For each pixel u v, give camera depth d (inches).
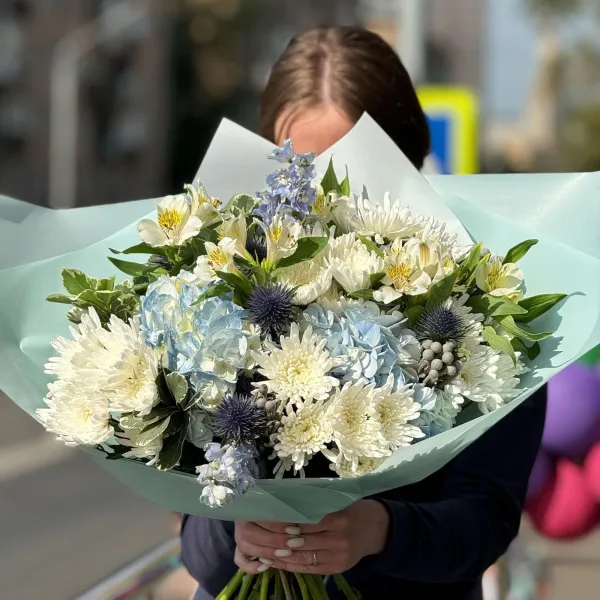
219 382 66.2
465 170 299.3
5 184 1530.5
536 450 86.4
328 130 93.0
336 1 1651.1
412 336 70.5
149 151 1568.7
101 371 67.6
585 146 1203.9
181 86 1565.0
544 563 199.5
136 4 1480.1
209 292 68.4
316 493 67.3
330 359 66.4
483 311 74.6
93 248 84.4
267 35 1571.1
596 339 72.2
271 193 72.2
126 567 102.5
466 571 81.7
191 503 70.4
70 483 401.4
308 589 78.1
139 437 65.7
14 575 277.3
